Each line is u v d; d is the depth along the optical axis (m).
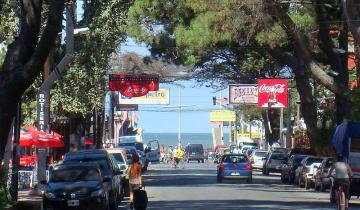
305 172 56.53
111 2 47.59
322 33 54.38
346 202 33.16
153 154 115.12
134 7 53.03
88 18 47.34
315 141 62.28
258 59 69.62
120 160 49.50
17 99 28.62
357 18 40.56
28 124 54.62
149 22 55.06
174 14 53.59
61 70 42.03
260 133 159.62
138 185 33.62
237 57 68.06
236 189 53.16
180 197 44.47
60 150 67.62
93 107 52.25
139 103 104.00
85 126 71.25
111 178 35.88
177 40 52.66
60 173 33.84
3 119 28.17
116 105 101.12
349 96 48.72
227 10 48.78
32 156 54.06
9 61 28.28
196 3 50.72
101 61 48.78
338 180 33.31
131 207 34.06
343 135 40.91
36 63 28.36
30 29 28.23
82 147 67.81
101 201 32.44
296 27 49.59
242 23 48.69
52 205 32.12
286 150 85.25
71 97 50.56
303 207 36.84
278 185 61.56
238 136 164.25
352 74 70.62
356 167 40.25
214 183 61.91
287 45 56.72
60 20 28.39
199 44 51.78
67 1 39.22
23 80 28.22
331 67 55.97
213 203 39.41
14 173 35.38
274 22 49.25
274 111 109.88
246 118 120.38
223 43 53.72
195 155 131.75
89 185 32.69
